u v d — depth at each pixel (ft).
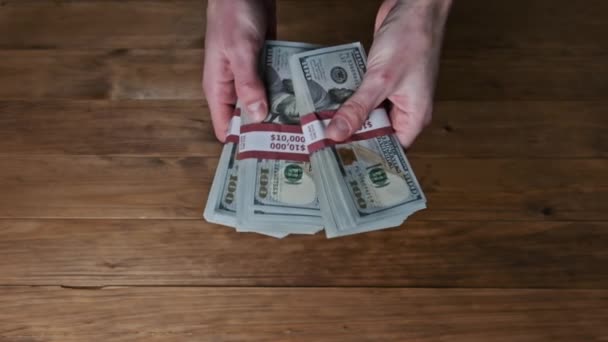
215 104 2.35
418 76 2.22
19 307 2.27
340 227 2.14
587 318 2.28
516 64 2.78
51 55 2.79
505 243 2.39
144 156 2.54
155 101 2.67
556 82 2.73
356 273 2.33
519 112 2.65
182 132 2.60
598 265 2.36
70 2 2.95
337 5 2.93
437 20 2.27
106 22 2.89
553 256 2.37
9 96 2.68
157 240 2.38
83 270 2.33
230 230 2.40
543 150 2.57
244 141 2.26
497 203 2.46
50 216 2.42
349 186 2.19
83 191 2.47
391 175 2.21
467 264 2.35
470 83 2.72
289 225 2.19
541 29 2.88
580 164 2.54
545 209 2.45
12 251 2.36
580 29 2.89
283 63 2.35
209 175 2.51
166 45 2.82
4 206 2.44
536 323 2.27
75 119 2.62
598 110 2.67
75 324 2.24
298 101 2.26
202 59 2.78
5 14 2.91
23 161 2.53
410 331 2.25
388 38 2.22
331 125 2.12
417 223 2.42
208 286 2.31
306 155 2.25
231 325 2.25
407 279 2.33
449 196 2.47
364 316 2.27
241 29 2.25
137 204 2.45
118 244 2.37
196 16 2.91
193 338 2.23
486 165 2.53
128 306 2.27
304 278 2.32
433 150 2.56
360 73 2.32
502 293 2.31
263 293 2.30
